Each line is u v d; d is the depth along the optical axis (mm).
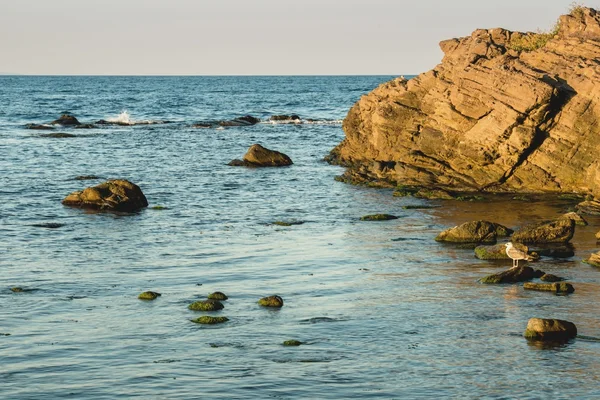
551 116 51688
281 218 45938
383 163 60625
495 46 59031
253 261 35375
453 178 54969
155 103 163000
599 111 50094
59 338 24969
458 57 61406
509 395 20328
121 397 20359
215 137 93625
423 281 31734
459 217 45250
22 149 78188
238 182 59938
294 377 21641
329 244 38750
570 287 30047
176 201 51625
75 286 31078
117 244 38750
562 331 24750
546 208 47469
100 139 89250
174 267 34312
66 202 48969
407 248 37750
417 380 21391
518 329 25547
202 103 166125
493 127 52219
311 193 55062
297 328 25906
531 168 52531
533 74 51969
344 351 23703
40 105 150250
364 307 28219
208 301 28266
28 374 21953
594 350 23547
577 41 54094
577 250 36750
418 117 61375
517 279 31625
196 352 23703
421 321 26516
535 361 22688
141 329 25875
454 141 55750
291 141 90625
